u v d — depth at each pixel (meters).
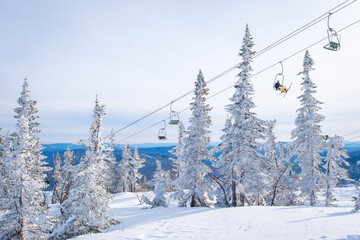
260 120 23.91
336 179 26.94
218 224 12.66
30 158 17.19
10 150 18.02
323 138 27.62
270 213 14.47
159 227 13.33
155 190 29.80
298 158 27.73
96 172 16.73
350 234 8.30
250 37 24.03
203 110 26.66
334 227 9.47
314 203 26.53
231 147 25.72
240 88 24.34
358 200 13.44
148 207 29.22
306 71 27.53
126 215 22.16
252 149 22.95
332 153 27.09
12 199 16.14
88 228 15.80
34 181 16.81
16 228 15.83
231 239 9.52
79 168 16.75
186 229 12.18
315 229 9.47
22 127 16.91
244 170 23.89
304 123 27.00
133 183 61.56
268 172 24.53
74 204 16.22
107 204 16.70
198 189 25.38
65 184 19.48
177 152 40.78
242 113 24.09
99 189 16.84
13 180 16.28
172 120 19.70
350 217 11.36
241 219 13.30
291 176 30.30
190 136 26.95
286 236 9.03
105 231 16.53
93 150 17.36
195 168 25.45
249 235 9.80
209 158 25.20
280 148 32.06
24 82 32.81
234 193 24.05
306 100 27.36
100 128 17.66
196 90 27.08
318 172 26.78
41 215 16.50
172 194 26.50
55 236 16.14
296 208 15.82
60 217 16.75
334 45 8.80
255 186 24.38
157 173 31.23
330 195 26.97
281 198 29.81
